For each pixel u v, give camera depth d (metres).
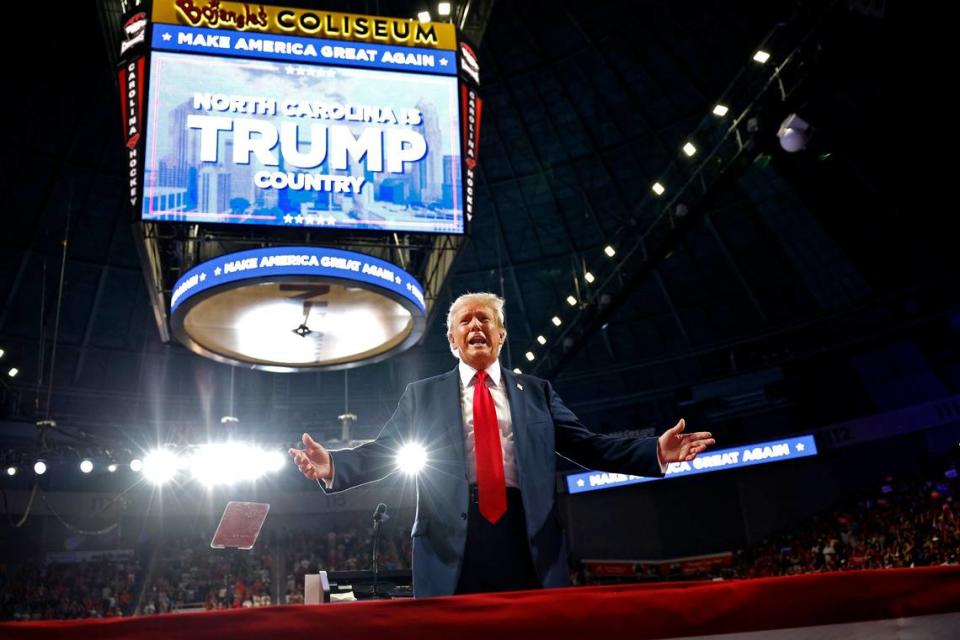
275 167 11.47
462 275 29.62
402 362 32.19
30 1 21.61
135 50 11.66
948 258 24.09
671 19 22.95
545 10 24.02
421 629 2.06
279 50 11.99
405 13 22.59
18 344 27.09
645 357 30.20
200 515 31.33
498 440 3.12
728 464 27.47
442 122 12.26
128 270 27.83
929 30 17.66
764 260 27.14
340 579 5.73
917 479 24.22
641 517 29.78
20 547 28.03
